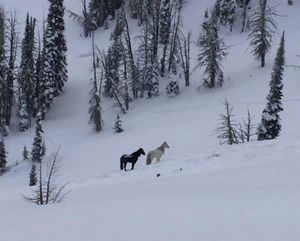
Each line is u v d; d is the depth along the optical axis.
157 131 50.81
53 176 37.41
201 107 57.09
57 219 12.04
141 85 65.12
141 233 9.63
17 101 64.31
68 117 62.03
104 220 11.28
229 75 64.75
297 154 24.19
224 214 10.48
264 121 38.09
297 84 57.62
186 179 21.03
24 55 63.69
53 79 61.84
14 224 11.88
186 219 10.41
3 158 46.59
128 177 25.02
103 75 68.69
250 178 18.66
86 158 46.47
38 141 45.97
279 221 9.27
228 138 41.72
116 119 54.16
